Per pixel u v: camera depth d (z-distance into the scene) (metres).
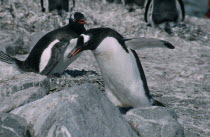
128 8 28.92
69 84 12.31
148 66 17.94
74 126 7.61
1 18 22.48
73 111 7.78
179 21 26.08
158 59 19.50
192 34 24.72
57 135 7.52
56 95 8.58
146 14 25.88
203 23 31.11
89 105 8.09
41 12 24.94
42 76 12.07
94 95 8.33
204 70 17.48
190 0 45.72
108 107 8.41
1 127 7.96
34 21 23.36
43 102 8.65
